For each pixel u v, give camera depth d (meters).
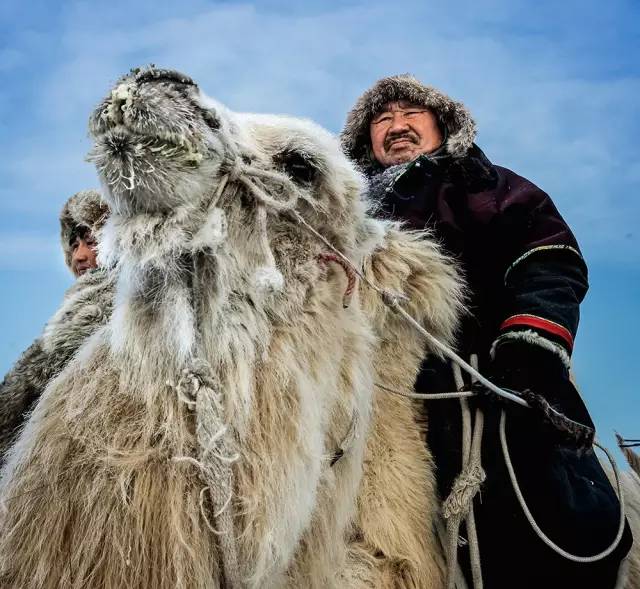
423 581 2.76
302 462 2.27
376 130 4.13
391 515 2.79
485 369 3.04
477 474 2.71
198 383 2.13
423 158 3.42
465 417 2.84
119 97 2.06
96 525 2.08
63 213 3.88
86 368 2.34
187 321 2.20
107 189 2.16
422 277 3.03
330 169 2.64
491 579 2.80
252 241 2.39
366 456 2.84
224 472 2.09
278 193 2.51
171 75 2.20
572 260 3.14
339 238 2.69
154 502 2.10
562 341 2.82
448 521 2.71
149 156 2.07
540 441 2.74
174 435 2.14
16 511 2.20
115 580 2.06
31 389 2.75
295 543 2.28
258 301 2.33
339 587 2.57
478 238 3.31
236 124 2.53
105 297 2.85
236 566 2.09
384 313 2.90
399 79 4.07
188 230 2.24
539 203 3.29
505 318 3.19
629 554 3.12
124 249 2.19
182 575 2.04
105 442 2.15
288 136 2.64
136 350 2.23
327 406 2.43
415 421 3.00
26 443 2.31
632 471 3.83
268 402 2.26
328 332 2.48
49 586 2.09
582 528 2.72
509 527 2.76
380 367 2.95
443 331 3.08
